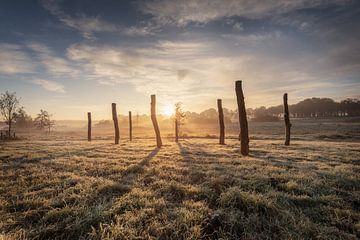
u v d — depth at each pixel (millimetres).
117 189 6621
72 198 5754
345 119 137500
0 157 12258
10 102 40438
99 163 10703
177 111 38281
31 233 4113
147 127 119500
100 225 4227
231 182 7160
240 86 14633
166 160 11508
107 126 174250
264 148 18562
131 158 12391
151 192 6312
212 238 4191
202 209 5176
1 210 5043
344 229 4551
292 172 8633
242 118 14398
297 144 23422
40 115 85062
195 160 11570
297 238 4078
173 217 4855
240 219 4766
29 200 5539
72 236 4191
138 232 4285
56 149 16734
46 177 7805
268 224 4566
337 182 7215
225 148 18297
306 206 5555
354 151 15586
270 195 5934
